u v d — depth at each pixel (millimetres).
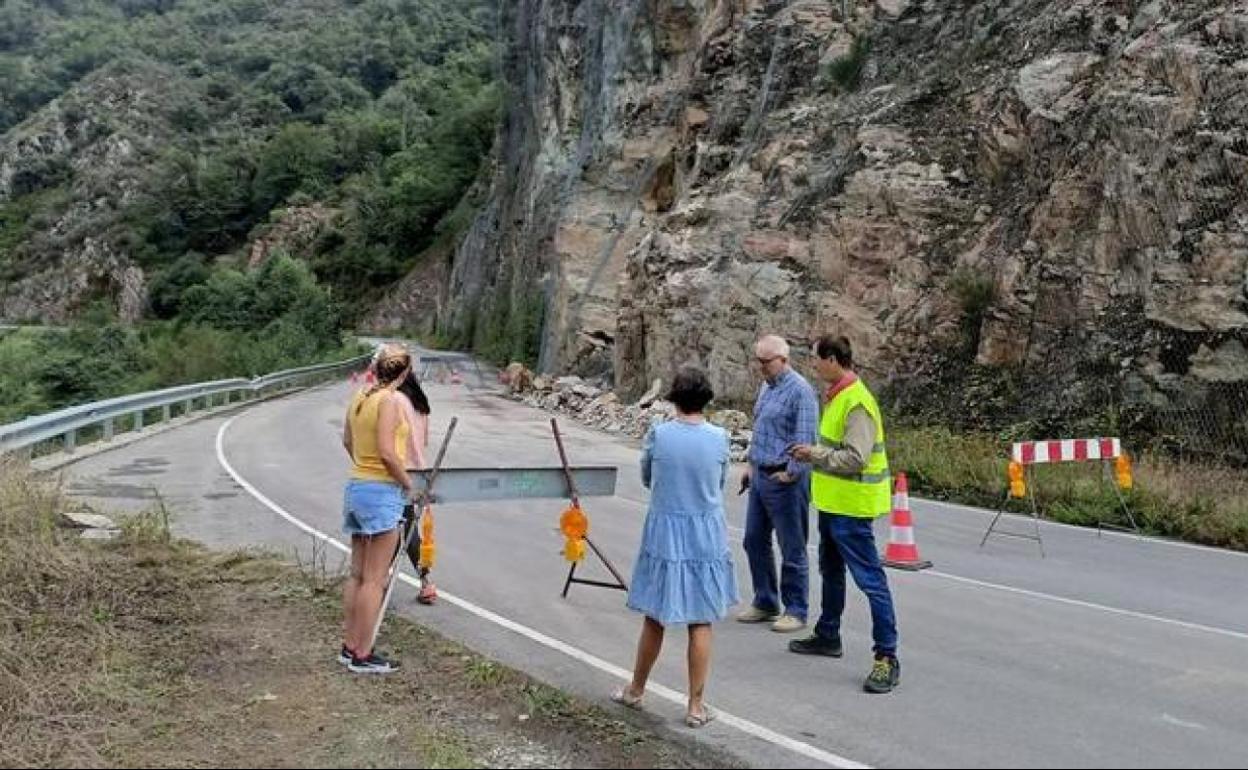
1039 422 16938
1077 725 5527
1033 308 18203
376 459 6242
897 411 19516
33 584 7328
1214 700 5980
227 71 140750
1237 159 15648
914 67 25109
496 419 25484
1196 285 15727
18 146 125188
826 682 6199
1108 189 17359
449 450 18000
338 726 5246
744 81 31125
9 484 9141
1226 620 7902
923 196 21312
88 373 47594
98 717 5309
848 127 24922
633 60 40688
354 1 163750
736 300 24375
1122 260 17047
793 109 27906
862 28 27844
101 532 9180
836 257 22531
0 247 111500
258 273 72938
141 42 149750
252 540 9836
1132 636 7371
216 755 4848
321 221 99000
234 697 5648
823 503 6309
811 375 22156
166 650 6383
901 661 6648
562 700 5711
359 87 131750
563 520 7664
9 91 144625
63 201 114438
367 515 6113
